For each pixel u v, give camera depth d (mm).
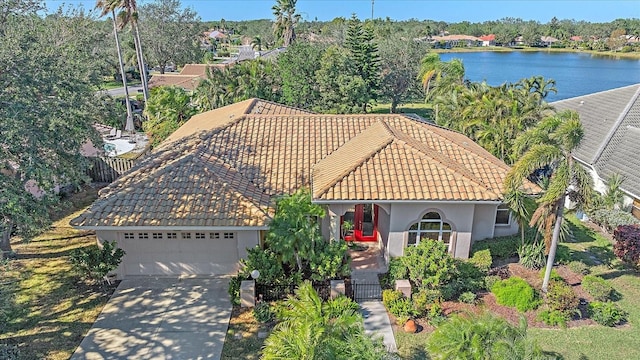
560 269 21344
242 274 19328
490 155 26531
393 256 21078
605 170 29812
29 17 20281
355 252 23016
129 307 18672
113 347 16328
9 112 15234
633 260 21188
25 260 22344
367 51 59219
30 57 17031
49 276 20938
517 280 19031
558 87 90812
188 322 17734
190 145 24906
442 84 46719
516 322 17578
